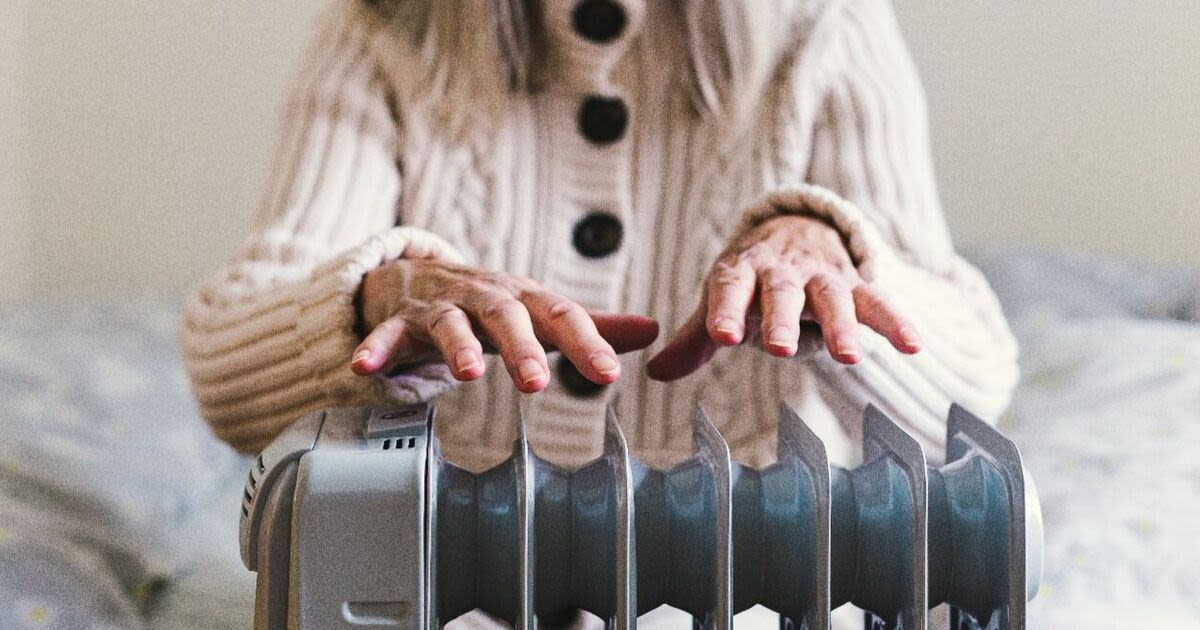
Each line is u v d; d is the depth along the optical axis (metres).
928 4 1.84
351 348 0.62
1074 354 1.42
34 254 2.02
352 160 0.87
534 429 0.86
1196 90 1.81
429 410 0.50
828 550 0.47
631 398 0.87
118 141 1.98
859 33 0.90
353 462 0.44
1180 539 0.96
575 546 0.50
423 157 0.88
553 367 0.85
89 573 0.81
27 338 1.45
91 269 2.03
